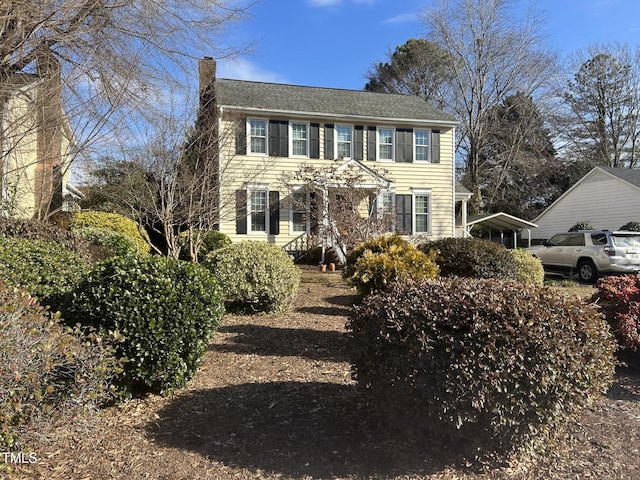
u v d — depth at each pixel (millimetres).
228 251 8055
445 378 2752
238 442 3217
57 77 6699
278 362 5102
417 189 18953
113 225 12852
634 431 3527
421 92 35500
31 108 6633
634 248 13367
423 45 34969
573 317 3006
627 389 4531
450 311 2949
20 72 6738
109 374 3229
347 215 12945
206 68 13422
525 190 33938
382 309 3207
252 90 18500
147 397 3986
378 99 20359
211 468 2887
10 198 8797
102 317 3676
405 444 3145
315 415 3633
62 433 2895
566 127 33781
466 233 21031
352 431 3359
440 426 2875
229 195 11867
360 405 3795
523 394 2766
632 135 33375
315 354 5434
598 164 33312
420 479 2781
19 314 2535
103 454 3029
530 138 30453
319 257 16750
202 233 11391
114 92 7188
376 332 3117
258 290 7695
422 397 2859
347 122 18203
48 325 2674
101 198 15023
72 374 2783
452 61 28328
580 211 23906
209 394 4090
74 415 2799
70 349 2756
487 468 2914
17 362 2318
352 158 17562
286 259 8359
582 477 2840
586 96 34406
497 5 26953
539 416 2814
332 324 7164
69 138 7434
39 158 7969
